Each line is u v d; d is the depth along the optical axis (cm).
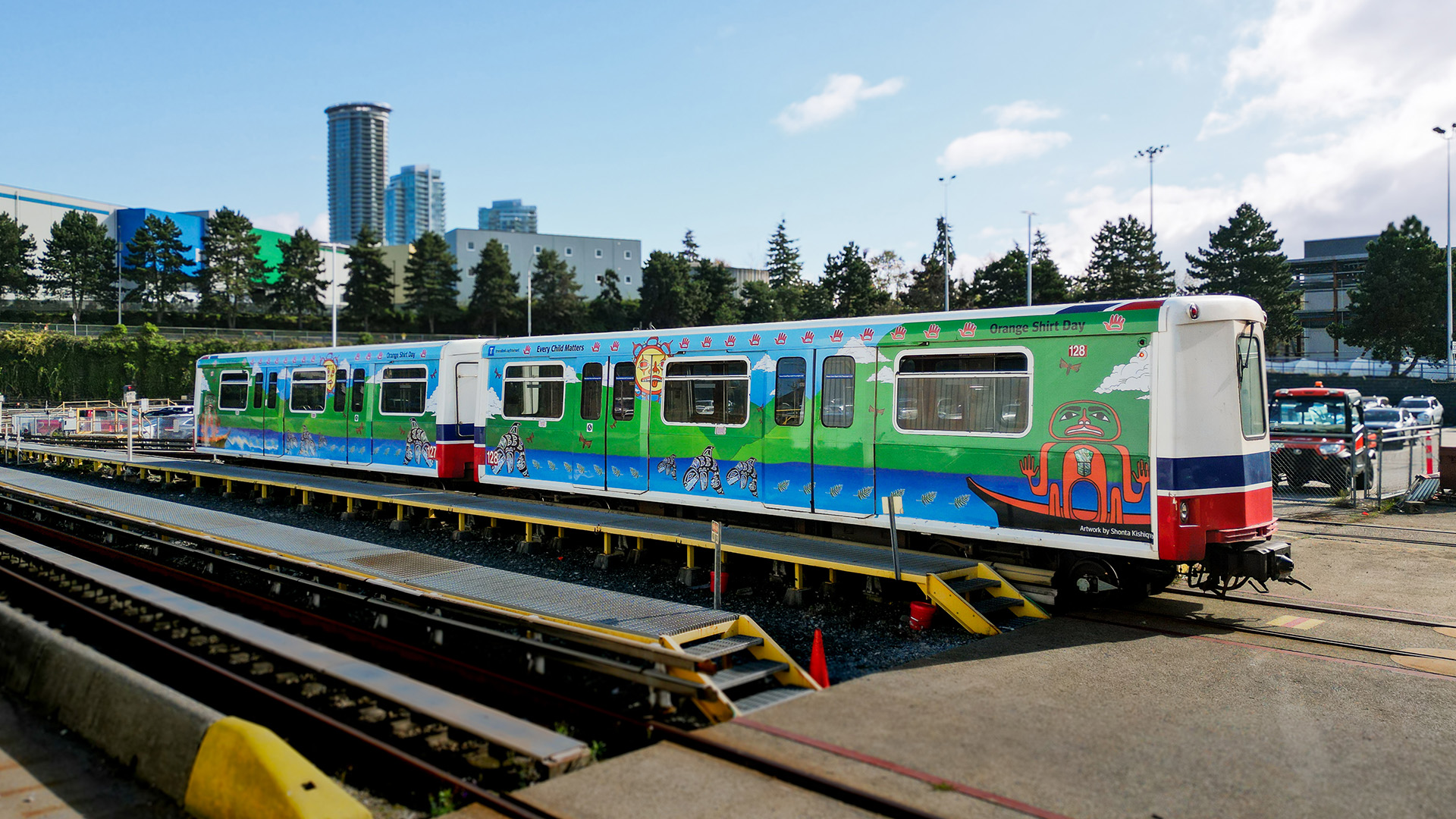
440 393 1795
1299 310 6744
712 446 1312
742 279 9588
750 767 604
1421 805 544
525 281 8825
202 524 1470
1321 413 2075
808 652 922
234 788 526
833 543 1177
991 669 820
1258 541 970
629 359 1426
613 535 1339
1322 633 938
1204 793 559
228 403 2352
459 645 954
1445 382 4834
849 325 1175
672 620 841
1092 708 715
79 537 1659
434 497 1672
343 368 2017
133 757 611
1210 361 945
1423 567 1272
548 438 1541
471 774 631
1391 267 5247
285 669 871
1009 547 1109
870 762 601
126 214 7888
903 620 1023
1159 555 929
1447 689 761
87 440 3319
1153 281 5509
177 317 6894
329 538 1334
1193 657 855
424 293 7094
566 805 544
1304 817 528
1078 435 983
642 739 685
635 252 9350
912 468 1111
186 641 974
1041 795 554
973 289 5944
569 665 873
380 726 720
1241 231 5269
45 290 7144
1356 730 666
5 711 722
